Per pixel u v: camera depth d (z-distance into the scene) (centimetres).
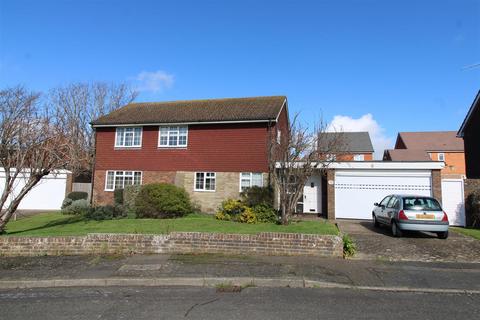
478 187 1548
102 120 2266
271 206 1562
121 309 575
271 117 1925
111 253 986
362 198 1706
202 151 2064
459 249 1016
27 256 975
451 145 4900
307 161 1302
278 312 556
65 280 738
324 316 537
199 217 1681
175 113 2244
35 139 1162
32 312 565
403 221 1158
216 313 552
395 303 604
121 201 2045
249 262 873
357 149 4844
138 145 2188
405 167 1661
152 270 800
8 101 1939
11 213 1155
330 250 943
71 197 2212
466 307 584
